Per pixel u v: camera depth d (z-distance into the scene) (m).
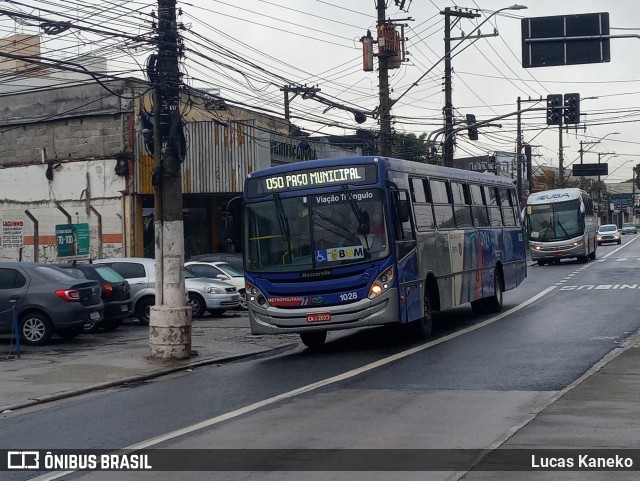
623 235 105.19
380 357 15.11
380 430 9.12
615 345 15.77
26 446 9.14
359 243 15.30
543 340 16.64
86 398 12.55
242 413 10.44
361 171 15.48
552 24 20.61
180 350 15.95
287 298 15.48
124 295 21.47
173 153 16.22
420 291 16.77
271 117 38.12
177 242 16.20
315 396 11.41
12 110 34.47
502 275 23.31
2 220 34.38
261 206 15.91
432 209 18.00
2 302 18.44
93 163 33.00
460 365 13.75
